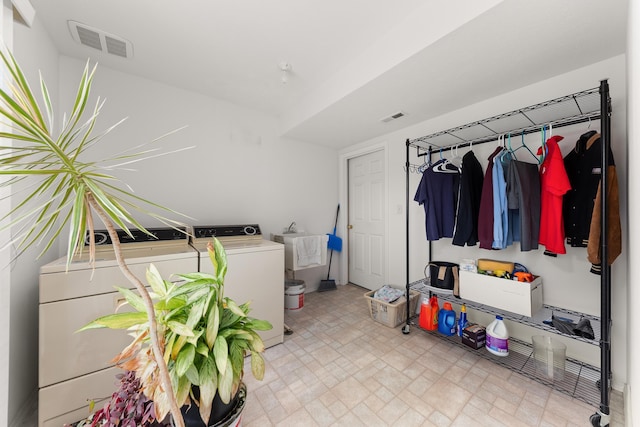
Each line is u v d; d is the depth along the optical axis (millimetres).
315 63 1919
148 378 754
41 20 1474
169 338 784
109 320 773
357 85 1842
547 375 1533
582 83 1583
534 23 1214
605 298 1199
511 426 1210
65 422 1216
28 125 538
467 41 1342
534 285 1620
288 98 2506
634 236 900
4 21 988
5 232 1036
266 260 1913
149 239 1707
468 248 2191
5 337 992
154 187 2178
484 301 1765
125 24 1518
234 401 893
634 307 906
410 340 2016
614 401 1330
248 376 1584
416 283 2398
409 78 1710
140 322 809
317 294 3119
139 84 2098
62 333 1220
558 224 1486
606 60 1497
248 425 1219
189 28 1558
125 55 1821
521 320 1649
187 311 851
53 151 582
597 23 1209
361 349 1885
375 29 1580
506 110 1922
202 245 1935
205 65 1946
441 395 1413
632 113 930
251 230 2258
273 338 1937
